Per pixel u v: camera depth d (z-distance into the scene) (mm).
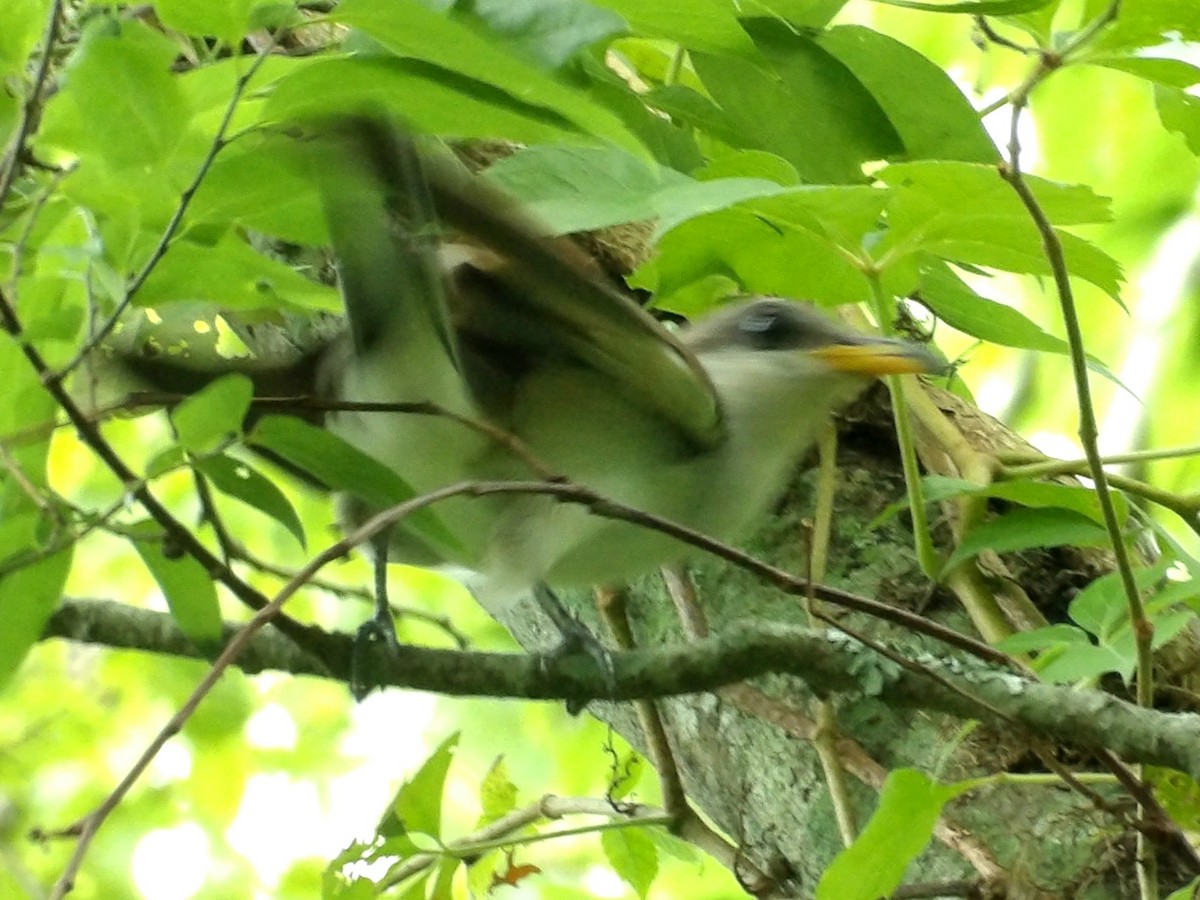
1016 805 3516
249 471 2721
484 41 2268
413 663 3256
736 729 4055
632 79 4406
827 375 4141
